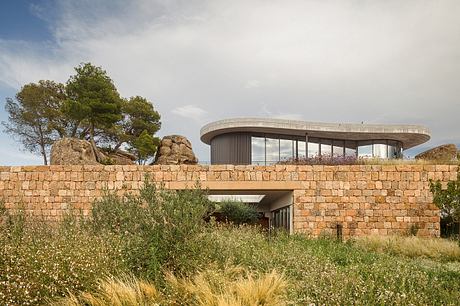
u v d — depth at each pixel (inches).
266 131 1154.0
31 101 1482.5
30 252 233.5
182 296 221.1
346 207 626.5
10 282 198.5
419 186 626.2
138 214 272.2
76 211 641.0
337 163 796.6
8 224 376.2
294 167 637.9
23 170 658.8
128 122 1679.4
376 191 626.5
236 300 212.5
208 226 318.0
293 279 265.3
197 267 251.6
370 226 621.6
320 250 386.6
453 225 632.4
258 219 976.9
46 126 1534.2
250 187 638.5
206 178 642.8
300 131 1131.3
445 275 286.7
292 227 639.8
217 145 1213.1
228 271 263.7
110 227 349.4
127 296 206.8
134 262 252.8
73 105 1259.8
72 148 858.1
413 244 478.6
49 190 651.5
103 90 1360.7
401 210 623.5
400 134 1149.1
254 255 322.7
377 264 297.6
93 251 256.8
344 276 237.5
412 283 239.3
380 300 201.8
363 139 1211.2
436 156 1126.4
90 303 207.5
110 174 647.1
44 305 199.5
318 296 208.7
